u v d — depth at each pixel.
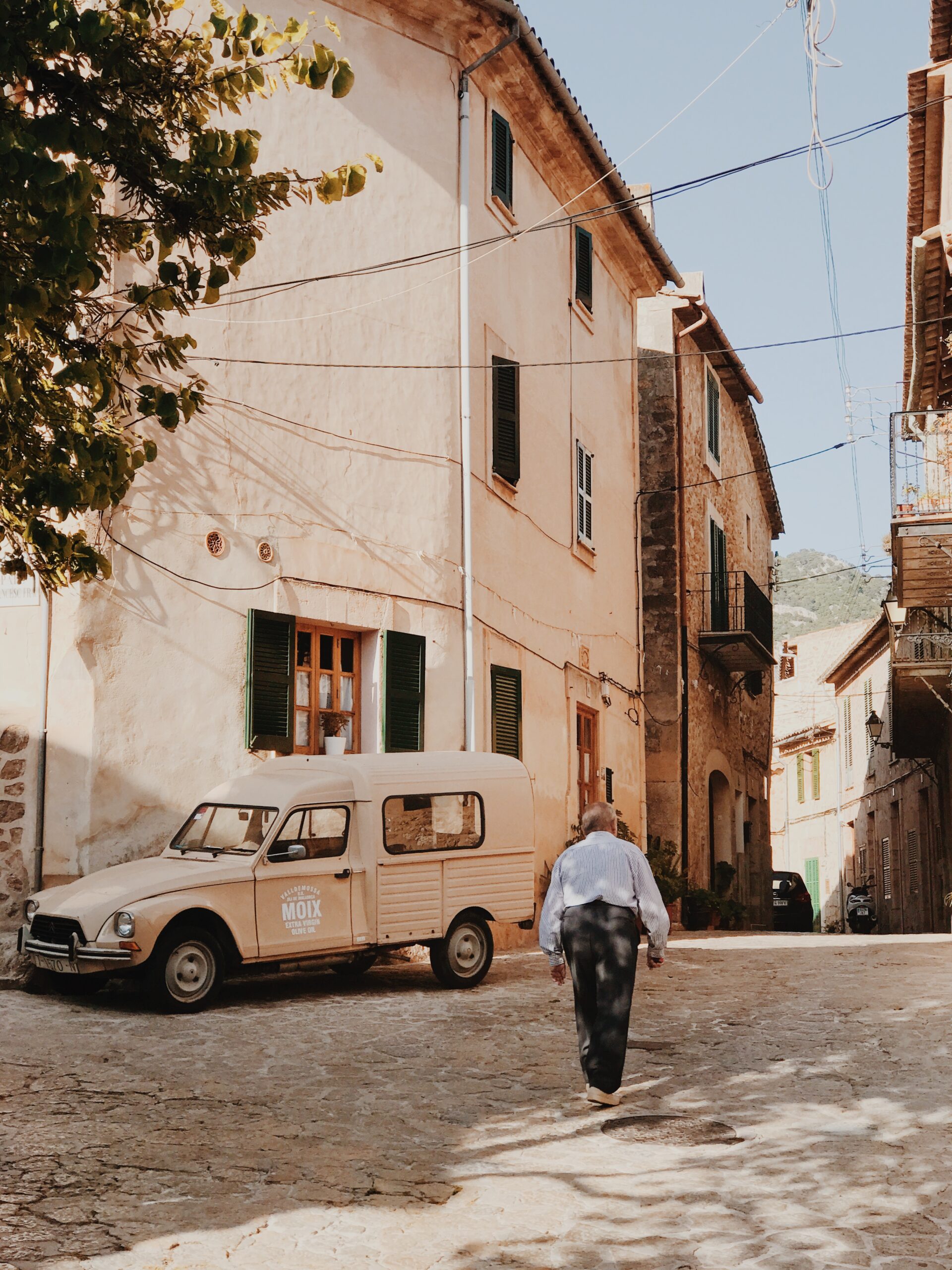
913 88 17.80
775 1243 4.79
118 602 11.63
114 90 6.09
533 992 10.77
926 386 20.45
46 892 9.95
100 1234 4.80
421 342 14.76
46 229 5.46
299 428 13.34
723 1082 7.33
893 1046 8.23
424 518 14.52
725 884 25.95
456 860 11.06
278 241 13.43
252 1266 4.52
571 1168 5.70
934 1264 4.58
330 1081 7.26
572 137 18.25
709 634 25.30
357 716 13.89
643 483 24.72
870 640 37.88
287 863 10.02
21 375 6.47
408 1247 4.73
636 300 23.14
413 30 15.08
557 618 18.16
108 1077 7.24
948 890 27.11
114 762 11.41
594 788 19.48
